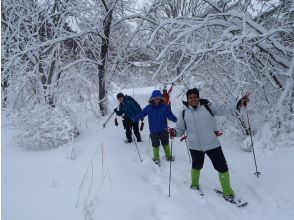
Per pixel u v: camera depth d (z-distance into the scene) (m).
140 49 9.34
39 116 6.25
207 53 5.22
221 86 5.80
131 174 4.13
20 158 5.35
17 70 7.56
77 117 7.27
